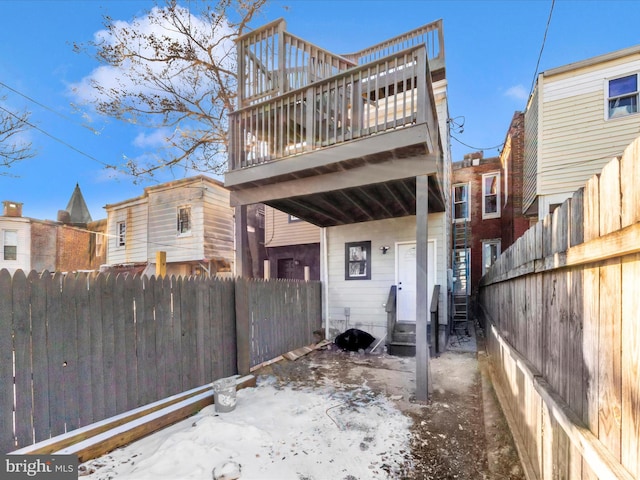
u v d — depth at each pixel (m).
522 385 2.52
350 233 7.72
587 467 1.30
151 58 8.36
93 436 2.62
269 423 3.10
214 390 3.42
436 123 4.57
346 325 7.56
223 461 2.42
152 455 2.48
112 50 7.91
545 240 1.95
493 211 11.88
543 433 1.92
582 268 1.44
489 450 2.59
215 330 4.23
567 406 1.58
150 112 8.72
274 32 5.42
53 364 2.56
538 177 7.16
